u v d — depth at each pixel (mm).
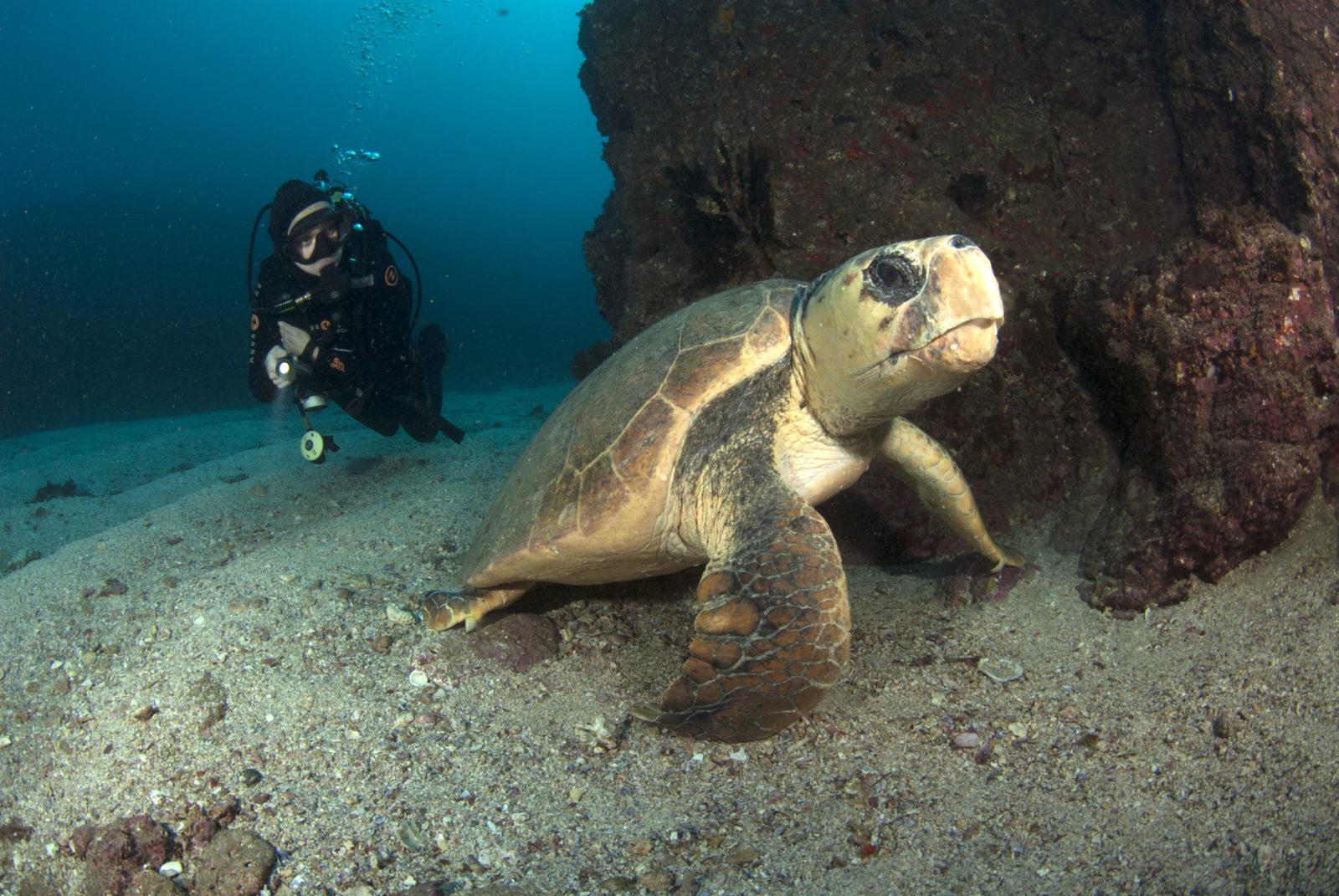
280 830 1112
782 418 1320
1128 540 1455
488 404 5020
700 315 1472
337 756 1216
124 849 1069
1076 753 1146
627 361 1509
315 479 2543
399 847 1082
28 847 1145
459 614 1494
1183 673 1241
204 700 1290
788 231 1941
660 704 1136
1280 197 1709
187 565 1969
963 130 1956
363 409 2354
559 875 1035
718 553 1243
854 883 995
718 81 2102
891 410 1260
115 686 1359
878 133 1955
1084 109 2004
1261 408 1364
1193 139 1907
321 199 2104
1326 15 1654
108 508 2600
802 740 1229
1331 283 1556
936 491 1452
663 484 1336
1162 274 1528
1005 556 1567
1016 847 1017
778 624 1086
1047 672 1327
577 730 1282
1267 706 1125
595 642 1504
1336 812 943
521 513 1459
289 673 1363
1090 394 1734
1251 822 977
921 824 1067
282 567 1734
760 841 1068
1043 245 1897
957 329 1067
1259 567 1364
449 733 1269
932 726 1234
